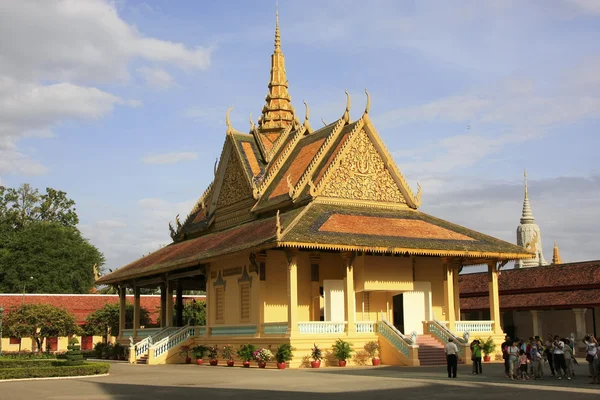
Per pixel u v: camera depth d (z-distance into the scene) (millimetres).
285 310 44750
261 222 48094
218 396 24172
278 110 61250
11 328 61812
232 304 47438
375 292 47000
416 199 50219
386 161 49531
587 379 30734
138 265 60125
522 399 22531
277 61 62594
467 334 42812
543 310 55531
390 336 41906
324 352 40438
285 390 25922
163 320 60500
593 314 54375
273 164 54375
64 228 107562
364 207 48031
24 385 30156
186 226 62438
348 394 24344
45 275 99312
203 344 48719
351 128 49344
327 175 46750
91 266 104812
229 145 56281
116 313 72750
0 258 99812
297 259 44844
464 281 65812
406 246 42875
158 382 30547
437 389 25875
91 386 29094
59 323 63438
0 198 116562
